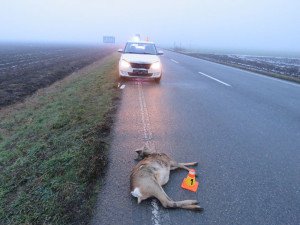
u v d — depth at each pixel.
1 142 4.73
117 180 3.06
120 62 9.67
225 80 11.73
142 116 5.61
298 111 6.61
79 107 6.19
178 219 2.43
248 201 2.75
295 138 4.67
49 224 2.24
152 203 2.67
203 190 2.93
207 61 24.20
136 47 10.98
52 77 13.10
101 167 3.27
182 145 4.17
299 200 2.81
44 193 2.69
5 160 3.81
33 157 3.66
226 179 3.19
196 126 5.13
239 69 17.30
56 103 6.94
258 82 11.48
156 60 9.70
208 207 2.63
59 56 31.52
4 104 7.65
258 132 4.91
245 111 6.41
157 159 3.06
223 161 3.67
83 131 4.48
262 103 7.35
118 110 5.99
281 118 5.91
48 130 4.82
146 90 8.56
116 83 9.44
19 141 4.55
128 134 4.53
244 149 4.10
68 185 2.80
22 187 2.93
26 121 5.81
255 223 2.42
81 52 42.47
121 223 2.33
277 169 3.49
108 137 4.34
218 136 4.62
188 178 2.97
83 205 2.53
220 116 5.89
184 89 9.07
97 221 2.34
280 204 2.72
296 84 11.32
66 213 2.38
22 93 9.16
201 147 4.12
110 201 2.65
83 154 3.54
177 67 17.06
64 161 3.38
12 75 13.66
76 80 10.96
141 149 3.51
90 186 2.87
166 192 2.88
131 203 2.64
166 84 9.97
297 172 3.43
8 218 2.36
